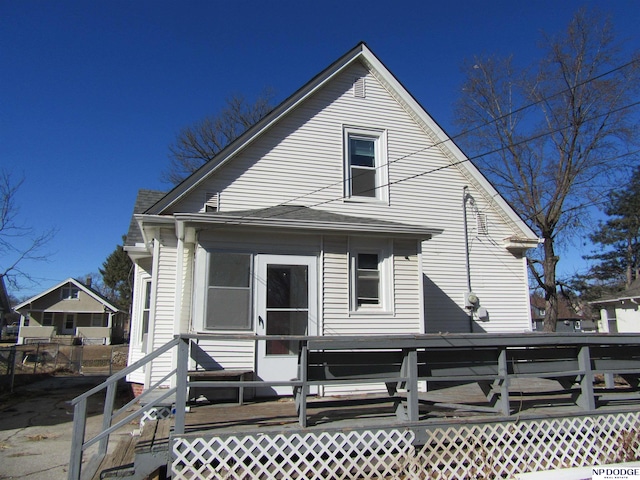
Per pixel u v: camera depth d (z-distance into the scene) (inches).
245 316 303.0
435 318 423.8
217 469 183.0
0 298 1632.6
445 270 434.9
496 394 232.5
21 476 231.1
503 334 223.5
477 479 209.0
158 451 181.6
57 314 1572.3
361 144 431.5
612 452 232.7
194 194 373.7
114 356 992.2
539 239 456.4
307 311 315.6
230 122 1211.2
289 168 400.2
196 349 292.8
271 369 300.5
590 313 1491.1
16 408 437.7
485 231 454.9
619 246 1439.5
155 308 354.3
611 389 291.0
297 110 412.2
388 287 336.5
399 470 200.2
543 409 241.4
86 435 313.3
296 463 190.7
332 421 213.0
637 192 1342.3
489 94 784.3
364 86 437.4
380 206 420.2
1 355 562.3
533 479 208.2
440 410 233.3
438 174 446.3
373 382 211.0
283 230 312.7
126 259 1798.7
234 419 216.8
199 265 301.7
